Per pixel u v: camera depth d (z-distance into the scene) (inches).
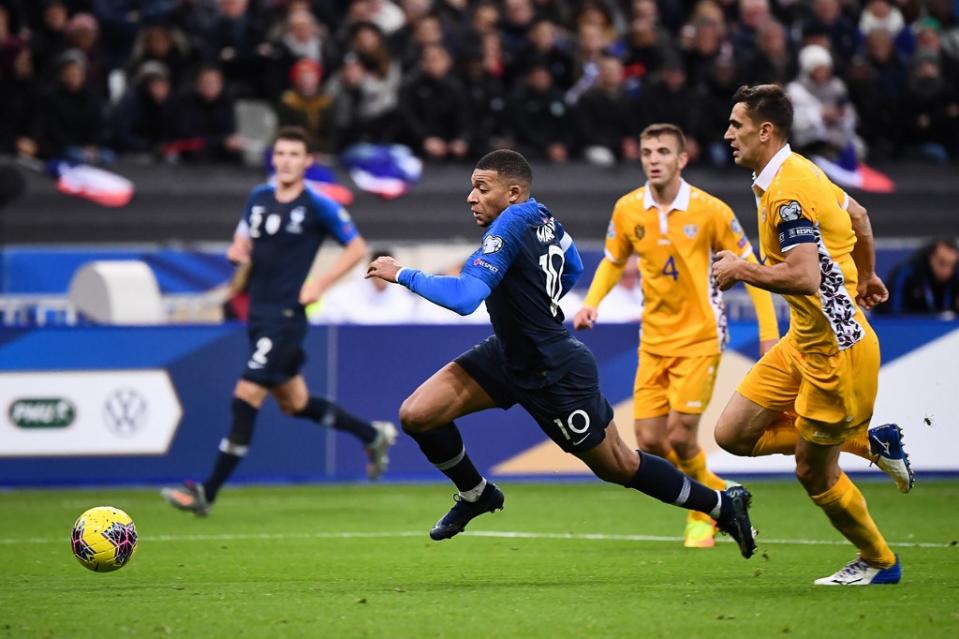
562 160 2269.9
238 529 1323.8
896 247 2170.3
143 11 2436.0
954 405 1579.7
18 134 2187.5
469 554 1120.8
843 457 1731.1
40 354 1646.2
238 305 1867.6
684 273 1157.7
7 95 2176.4
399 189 2207.2
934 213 2303.2
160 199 2170.3
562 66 2412.6
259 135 2287.2
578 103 2295.8
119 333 1656.0
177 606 826.8
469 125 2278.5
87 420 1649.9
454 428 922.7
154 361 1659.7
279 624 757.9
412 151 2279.8
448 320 2004.2
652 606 812.0
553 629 736.3
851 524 880.9
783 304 1943.9
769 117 840.3
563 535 1264.8
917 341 1583.4
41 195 2132.1
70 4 2411.4
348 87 2267.5
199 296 2060.8
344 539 1237.1
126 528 954.1
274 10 2463.1
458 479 927.7
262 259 1423.5
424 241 2199.8
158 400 1660.9
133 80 2230.6
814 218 828.0
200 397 1663.4
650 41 2379.4
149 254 2062.0
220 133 2231.8
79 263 2052.2
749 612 785.6
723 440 930.7
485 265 852.0
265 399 1668.3
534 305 881.5
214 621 770.2
